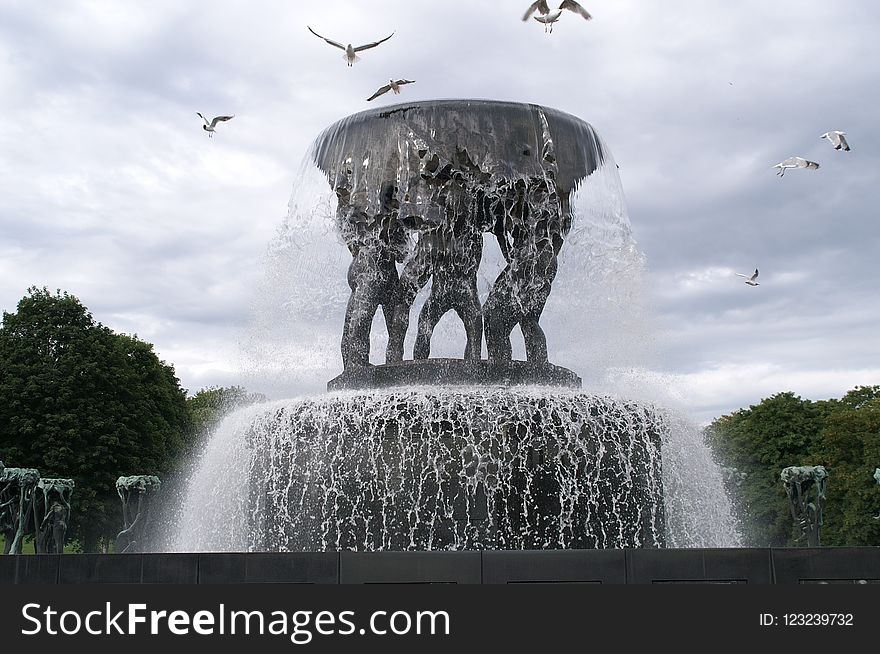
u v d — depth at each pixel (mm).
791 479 16266
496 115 17016
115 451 45562
